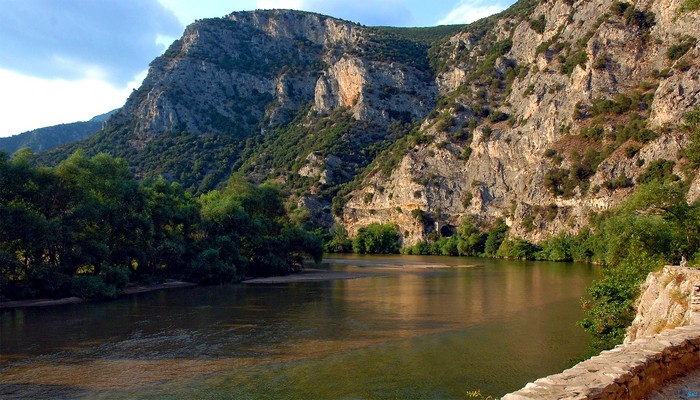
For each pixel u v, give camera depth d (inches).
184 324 1585.9
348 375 1066.1
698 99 4028.1
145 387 1003.3
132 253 2539.4
